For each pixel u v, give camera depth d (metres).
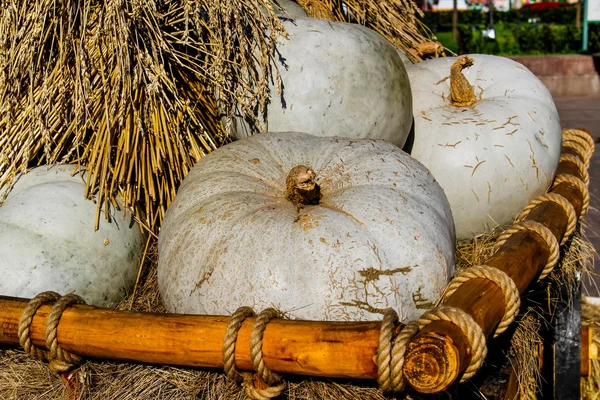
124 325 1.95
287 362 1.76
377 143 2.42
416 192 2.25
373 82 2.68
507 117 2.91
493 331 1.92
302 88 2.62
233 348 1.82
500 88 3.11
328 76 2.62
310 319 1.98
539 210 2.80
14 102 2.76
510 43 18.39
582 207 3.21
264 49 2.63
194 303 2.09
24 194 2.59
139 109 2.70
